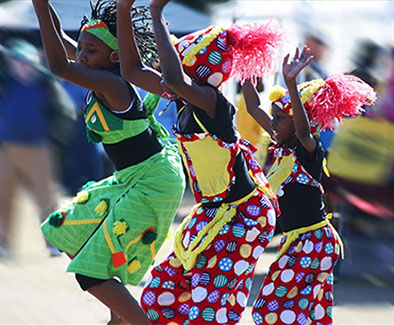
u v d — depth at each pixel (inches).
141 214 655.1
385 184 1098.7
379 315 847.1
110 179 688.4
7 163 1267.2
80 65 623.2
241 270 587.8
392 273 1031.0
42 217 1234.0
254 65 601.6
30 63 1299.2
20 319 799.1
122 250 647.8
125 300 643.5
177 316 632.4
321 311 692.7
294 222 675.4
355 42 1113.4
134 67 612.1
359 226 1194.0
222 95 578.9
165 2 546.6
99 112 649.6
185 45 578.6
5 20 1357.0
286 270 670.5
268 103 873.5
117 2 593.6
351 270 1045.2
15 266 1013.8
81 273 643.5
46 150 1306.6
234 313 597.3
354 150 1066.7
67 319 804.6
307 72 1106.7
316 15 1204.5
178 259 624.4
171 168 668.7
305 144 657.6
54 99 1350.9
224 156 579.8
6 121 1269.7
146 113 673.6
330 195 1043.9
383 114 1055.6
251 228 590.6
